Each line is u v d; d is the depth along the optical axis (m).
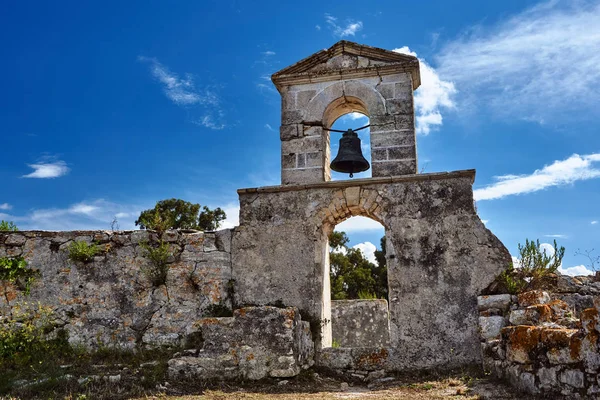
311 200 12.42
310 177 12.65
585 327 6.69
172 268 12.48
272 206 12.56
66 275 12.47
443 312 11.34
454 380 9.92
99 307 12.29
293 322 10.17
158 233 12.81
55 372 9.87
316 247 12.18
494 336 10.41
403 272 11.67
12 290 12.34
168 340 12.02
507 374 9.00
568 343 7.03
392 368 11.12
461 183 11.91
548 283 11.55
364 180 12.20
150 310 12.25
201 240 12.63
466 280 11.42
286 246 12.29
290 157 12.84
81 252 12.42
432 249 11.68
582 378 6.70
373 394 9.22
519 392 8.20
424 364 11.12
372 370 11.16
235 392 9.27
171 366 9.88
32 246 12.63
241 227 12.59
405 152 12.37
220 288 12.30
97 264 12.52
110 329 12.15
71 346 11.94
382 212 12.05
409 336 11.32
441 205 11.87
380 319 17.72
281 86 13.29
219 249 12.53
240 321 10.15
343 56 13.11
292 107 13.10
